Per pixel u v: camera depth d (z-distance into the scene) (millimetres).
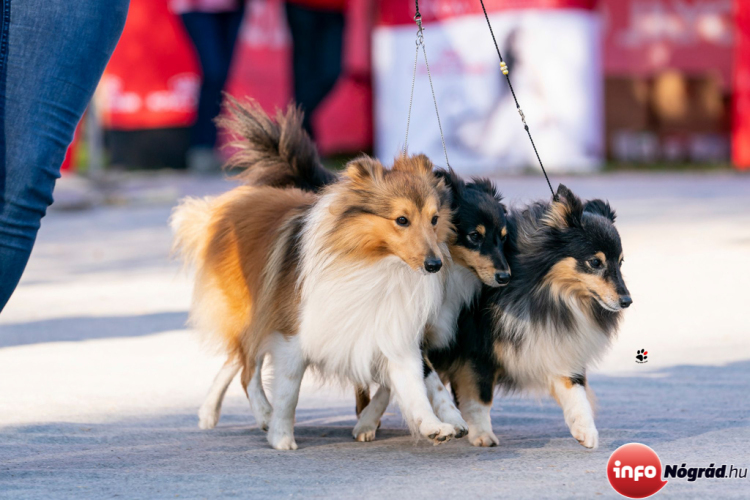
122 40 36469
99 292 14398
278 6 35469
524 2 32875
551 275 7137
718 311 11781
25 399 8242
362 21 38625
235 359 7895
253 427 7738
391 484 5746
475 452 6766
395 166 7297
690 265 15031
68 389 8664
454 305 7332
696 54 38625
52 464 6289
